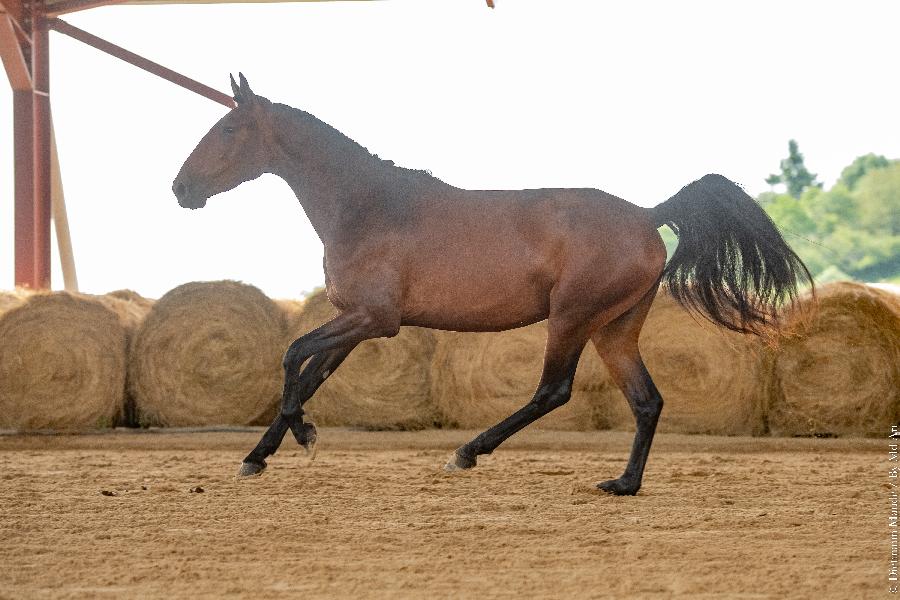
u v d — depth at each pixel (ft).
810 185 277.23
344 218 32.68
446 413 52.24
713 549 22.33
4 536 23.81
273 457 43.29
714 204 31.40
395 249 31.78
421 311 32.01
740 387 49.75
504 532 24.31
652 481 34.50
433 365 52.29
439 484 33.19
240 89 34.04
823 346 49.88
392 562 21.01
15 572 20.15
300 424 32.40
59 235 82.23
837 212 253.85
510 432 32.86
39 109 75.46
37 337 51.39
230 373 53.26
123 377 52.80
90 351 51.78
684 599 18.08
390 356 52.49
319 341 31.96
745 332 32.04
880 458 43.06
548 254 31.12
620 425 51.13
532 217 31.40
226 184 34.19
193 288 53.52
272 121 33.76
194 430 52.95
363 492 31.27
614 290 30.94
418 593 18.45
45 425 51.37
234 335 53.31
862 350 49.67
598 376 50.80
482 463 40.40
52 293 52.06
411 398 52.39
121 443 48.47
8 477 35.24
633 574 19.93
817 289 50.37
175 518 26.25
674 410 50.37
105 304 52.90
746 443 47.65
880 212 251.39
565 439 48.57
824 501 29.55
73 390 51.60
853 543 23.04
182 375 53.06
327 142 33.53
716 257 31.35
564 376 31.96
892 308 49.57
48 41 75.56
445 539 23.39
